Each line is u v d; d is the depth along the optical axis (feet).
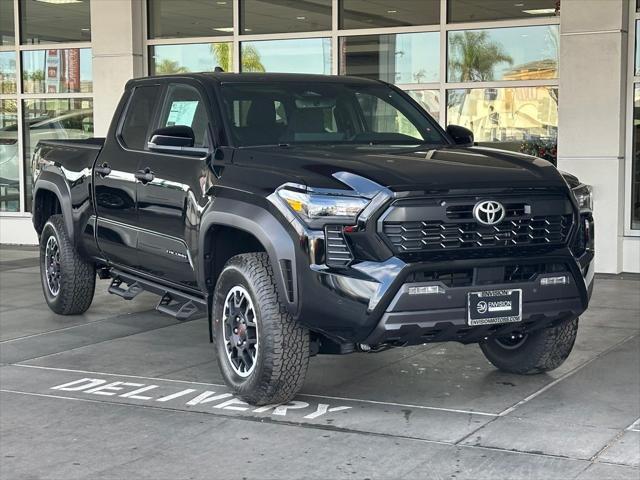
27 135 45.01
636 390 18.93
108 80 41.81
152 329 25.67
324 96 20.80
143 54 41.96
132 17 41.24
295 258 16.46
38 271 36.96
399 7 37.45
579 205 18.01
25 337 24.73
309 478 14.23
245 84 20.59
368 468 14.60
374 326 16.01
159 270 21.52
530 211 16.93
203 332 25.26
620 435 16.05
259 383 17.48
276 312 17.15
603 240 34.04
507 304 16.70
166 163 20.81
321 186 16.42
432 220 16.20
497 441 15.79
